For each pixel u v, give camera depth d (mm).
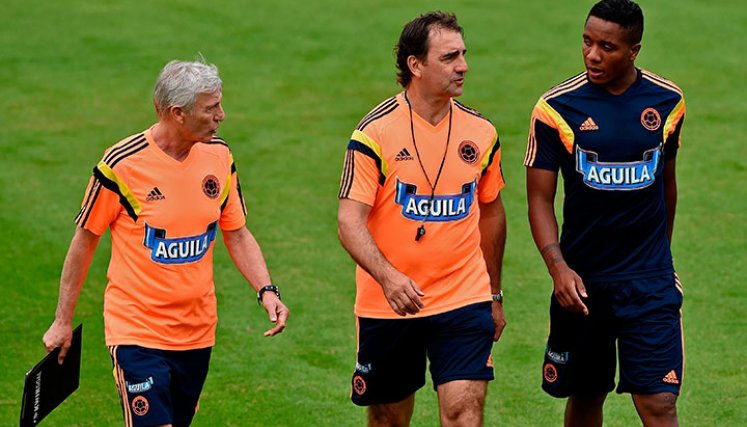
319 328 29984
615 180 20703
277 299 21000
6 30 60719
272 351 28594
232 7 65375
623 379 21375
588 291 21297
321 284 32906
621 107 20719
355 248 20031
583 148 20750
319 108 49656
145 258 20125
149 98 51062
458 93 20234
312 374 27359
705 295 31688
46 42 58938
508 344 28875
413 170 20516
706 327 29609
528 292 32125
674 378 21000
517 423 25078
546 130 21000
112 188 19969
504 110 48812
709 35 59625
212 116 19844
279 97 51094
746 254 34594
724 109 49125
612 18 20047
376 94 51531
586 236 21109
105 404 25938
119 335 20156
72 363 21000
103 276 33375
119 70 54844
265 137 45906
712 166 42406
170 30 61219
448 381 20688
